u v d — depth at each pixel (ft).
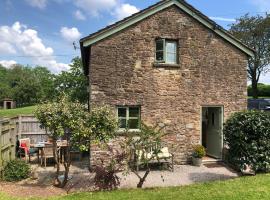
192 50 48.14
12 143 43.96
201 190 27.35
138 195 26.21
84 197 26.08
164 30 46.91
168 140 46.98
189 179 38.99
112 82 45.19
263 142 35.94
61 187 34.81
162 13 46.83
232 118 38.34
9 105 164.55
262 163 36.04
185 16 47.75
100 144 36.91
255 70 162.61
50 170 44.32
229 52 49.85
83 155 55.36
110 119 34.83
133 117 46.32
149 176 40.45
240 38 161.68
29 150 51.08
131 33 45.70
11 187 33.42
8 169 38.14
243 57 50.60
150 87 46.42
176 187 29.17
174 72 47.37
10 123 43.42
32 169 44.27
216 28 48.55
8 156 41.34
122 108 45.98
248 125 36.11
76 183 36.78
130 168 35.22
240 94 50.34
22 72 291.17
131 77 45.78
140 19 45.70
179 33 47.52
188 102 47.93
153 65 46.47
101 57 44.80
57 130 32.76
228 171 43.11
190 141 47.88
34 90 208.74
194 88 48.21
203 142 54.03
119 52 45.34
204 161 48.19
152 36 46.44
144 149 34.91
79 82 96.89
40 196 29.78
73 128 33.17
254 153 35.96
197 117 48.29
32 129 59.47
